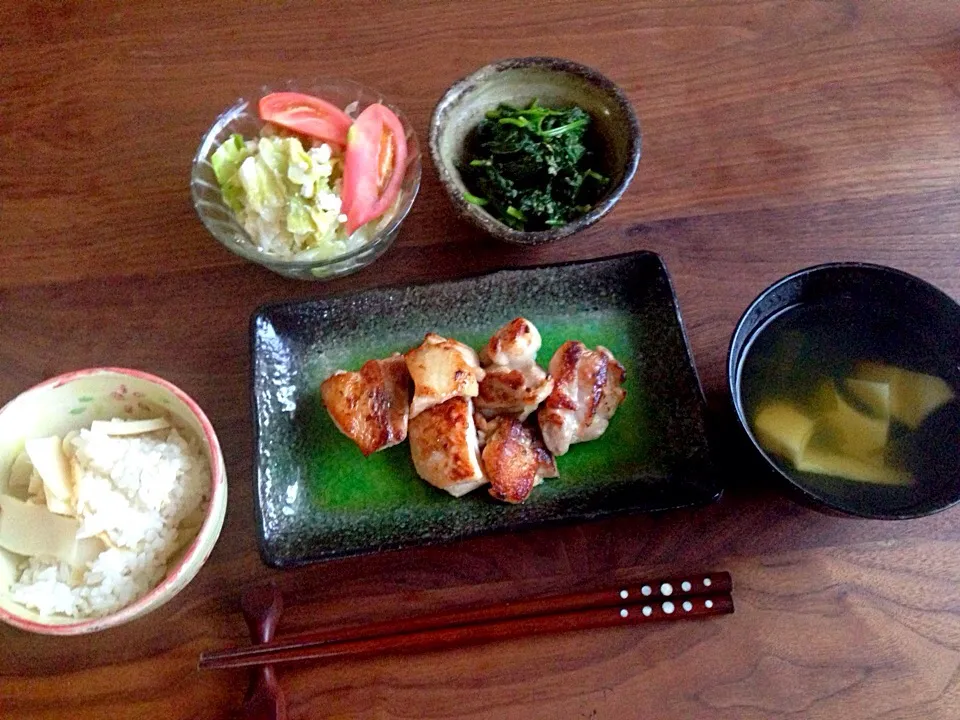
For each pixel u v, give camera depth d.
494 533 0.37
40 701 0.35
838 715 0.35
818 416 0.39
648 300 0.43
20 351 0.42
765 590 0.37
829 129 0.48
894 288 0.39
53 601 0.34
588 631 0.37
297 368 0.42
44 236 0.44
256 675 0.35
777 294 0.39
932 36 0.50
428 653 0.36
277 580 0.37
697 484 0.39
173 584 0.34
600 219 0.42
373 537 0.38
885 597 0.37
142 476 0.36
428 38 0.49
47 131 0.47
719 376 0.42
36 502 0.36
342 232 0.43
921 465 0.37
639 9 0.51
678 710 0.35
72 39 0.49
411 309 0.43
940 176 0.47
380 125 0.44
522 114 0.44
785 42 0.50
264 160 0.42
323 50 0.49
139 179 0.46
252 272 0.44
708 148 0.47
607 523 0.39
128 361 0.42
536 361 0.43
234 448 0.40
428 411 0.39
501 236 0.40
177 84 0.48
